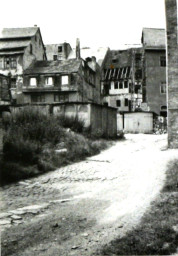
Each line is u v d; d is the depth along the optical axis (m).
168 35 20.94
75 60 50.50
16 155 14.79
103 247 6.40
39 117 21.33
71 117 26.16
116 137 33.47
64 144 19.22
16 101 51.03
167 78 21.09
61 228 7.59
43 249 6.41
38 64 51.78
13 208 9.26
